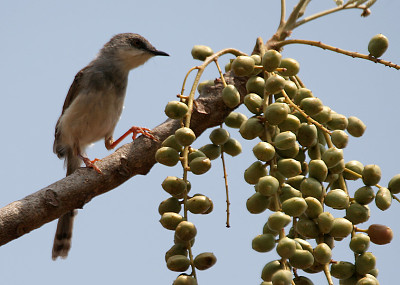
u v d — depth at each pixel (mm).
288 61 7594
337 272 6188
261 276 5863
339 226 6016
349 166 6898
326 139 6852
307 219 6223
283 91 7156
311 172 6504
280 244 5656
